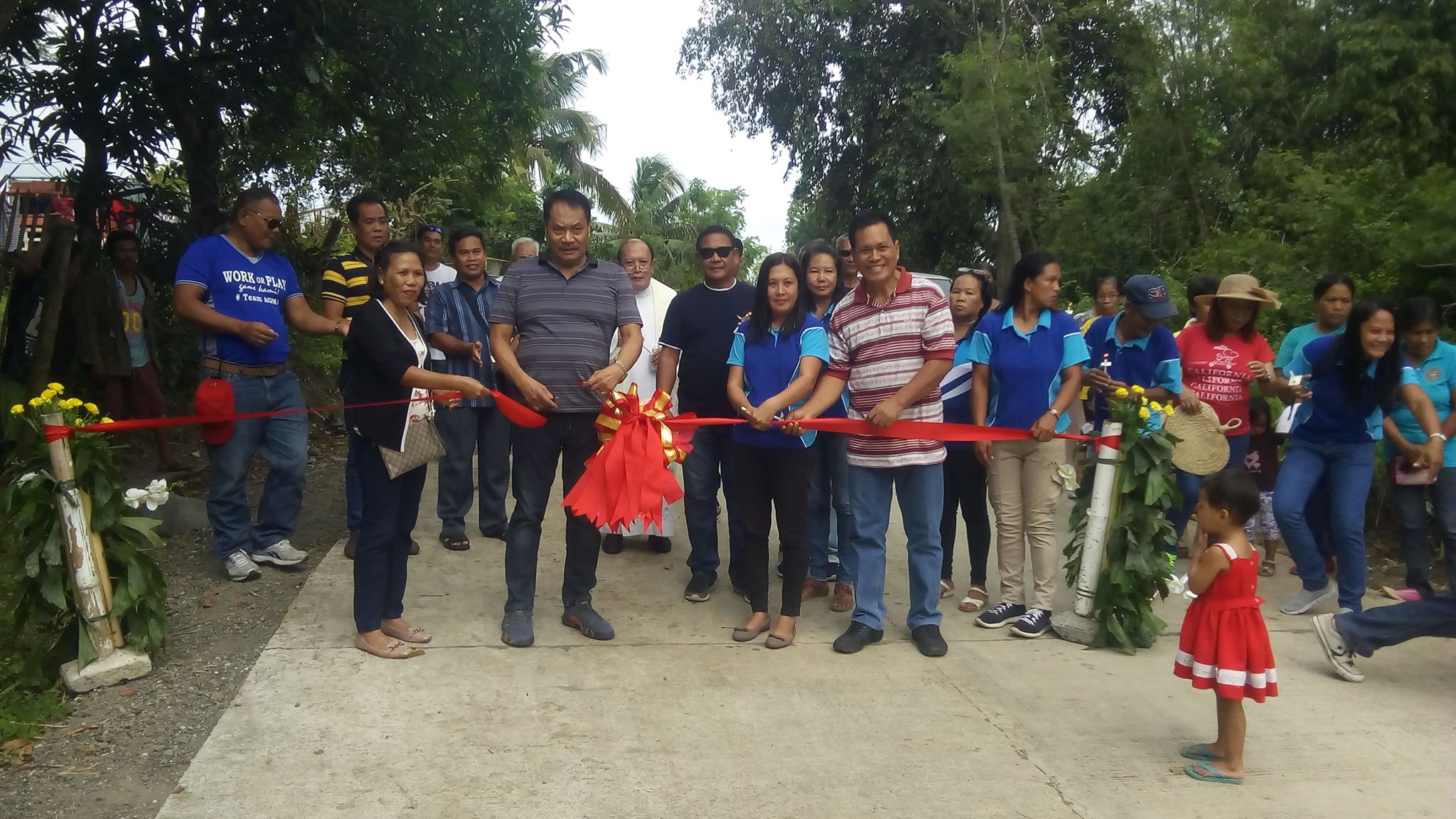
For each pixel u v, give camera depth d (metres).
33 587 3.98
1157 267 12.38
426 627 4.65
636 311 4.55
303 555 5.47
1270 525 6.07
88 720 3.69
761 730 3.75
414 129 10.30
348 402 5.46
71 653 4.06
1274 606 5.43
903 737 3.73
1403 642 4.36
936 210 18.80
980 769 3.50
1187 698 4.12
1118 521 4.63
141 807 3.14
